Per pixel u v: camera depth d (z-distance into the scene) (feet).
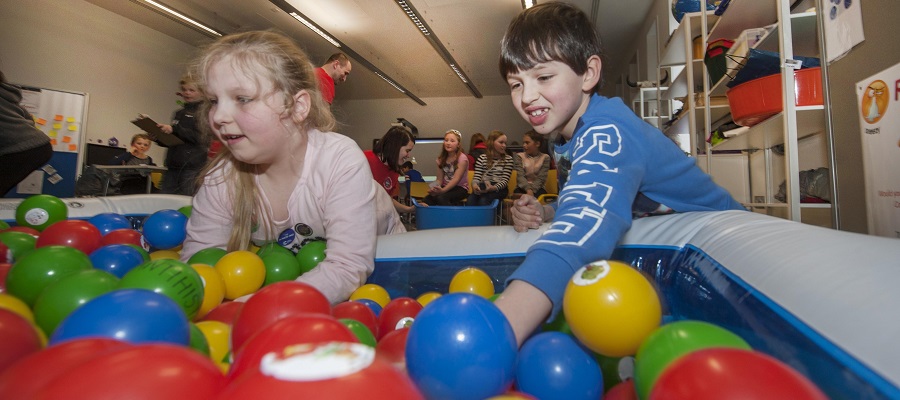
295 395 1.10
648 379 1.61
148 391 1.17
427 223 7.97
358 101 39.37
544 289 2.22
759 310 2.22
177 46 26.91
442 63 30.27
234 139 3.83
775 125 7.53
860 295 1.68
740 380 1.18
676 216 4.02
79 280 2.54
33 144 7.25
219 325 2.55
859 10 5.81
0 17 19.44
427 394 1.71
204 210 4.74
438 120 38.11
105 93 23.03
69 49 21.62
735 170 11.24
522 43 3.58
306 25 23.84
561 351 2.01
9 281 3.08
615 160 2.98
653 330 1.98
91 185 12.52
